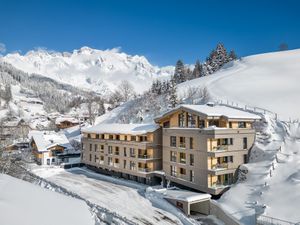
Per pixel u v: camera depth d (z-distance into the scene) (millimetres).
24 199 9930
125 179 49875
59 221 8914
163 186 43719
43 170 57438
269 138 40688
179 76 124000
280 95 57312
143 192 41312
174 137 42688
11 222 7742
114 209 33438
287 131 40531
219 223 31078
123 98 138125
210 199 34469
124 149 50250
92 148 57969
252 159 39375
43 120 137000
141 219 30875
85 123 109750
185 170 40438
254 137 41438
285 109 49688
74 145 77750
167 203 35656
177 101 70562
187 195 35031
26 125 105812
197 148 38094
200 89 74625
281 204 28031
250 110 50812
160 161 47406
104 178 51125
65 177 52156
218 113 38281
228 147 37625
